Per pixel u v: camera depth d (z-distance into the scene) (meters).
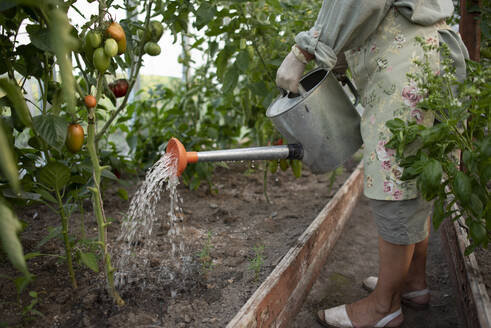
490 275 1.61
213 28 2.20
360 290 2.05
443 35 1.43
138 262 1.77
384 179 1.42
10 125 1.27
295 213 2.55
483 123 1.49
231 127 3.38
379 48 1.40
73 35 1.22
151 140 2.96
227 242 2.08
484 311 1.32
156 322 1.37
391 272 1.57
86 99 1.25
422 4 1.35
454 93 1.45
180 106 3.24
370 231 2.79
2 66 1.29
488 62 2.35
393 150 1.39
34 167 1.47
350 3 1.30
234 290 1.59
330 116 1.50
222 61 2.28
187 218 2.39
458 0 2.72
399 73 1.37
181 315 1.41
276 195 2.94
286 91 1.64
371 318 1.66
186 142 2.82
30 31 1.09
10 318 1.33
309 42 1.41
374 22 1.35
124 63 1.63
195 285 1.61
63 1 1.18
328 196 2.92
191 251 1.93
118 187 2.87
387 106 1.39
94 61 1.22
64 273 1.64
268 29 2.32
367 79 1.47
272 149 1.49
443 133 1.21
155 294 1.53
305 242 1.90
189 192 2.89
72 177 1.61
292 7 2.54
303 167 3.77
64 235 1.47
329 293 2.01
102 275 1.63
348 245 2.58
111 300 1.46
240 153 1.43
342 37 1.37
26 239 1.91
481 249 1.84
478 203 1.27
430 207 1.49
